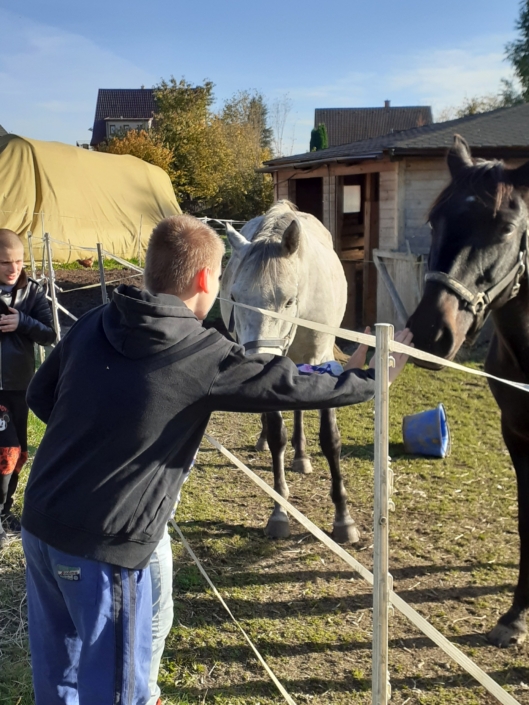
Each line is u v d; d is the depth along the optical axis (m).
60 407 1.75
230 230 3.65
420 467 5.02
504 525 4.05
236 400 1.67
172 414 1.65
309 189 12.30
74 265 14.97
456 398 6.75
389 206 9.09
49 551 1.69
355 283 10.22
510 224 2.41
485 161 2.64
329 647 2.92
